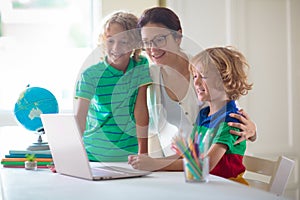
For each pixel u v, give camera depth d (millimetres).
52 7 3463
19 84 3387
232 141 1860
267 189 1965
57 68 3439
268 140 3691
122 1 3279
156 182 1574
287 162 1909
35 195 1413
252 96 3650
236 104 2227
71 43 3479
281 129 3721
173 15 1904
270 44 3678
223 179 1627
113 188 1484
